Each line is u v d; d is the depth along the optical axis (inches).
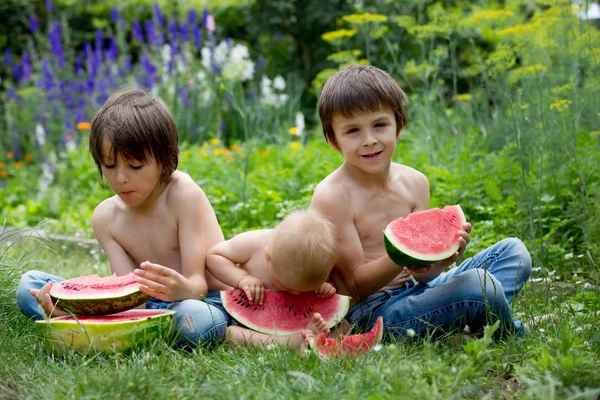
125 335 138.6
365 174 157.1
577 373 117.3
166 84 424.2
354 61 309.4
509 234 220.4
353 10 498.3
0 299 173.9
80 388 115.8
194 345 148.6
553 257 202.5
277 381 118.3
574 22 266.2
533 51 261.1
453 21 286.7
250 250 161.3
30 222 324.8
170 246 163.3
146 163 151.6
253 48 548.7
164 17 542.3
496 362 128.0
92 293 143.6
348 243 155.7
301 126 372.8
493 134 283.7
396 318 150.1
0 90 509.0
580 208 221.8
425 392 109.3
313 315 147.1
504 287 157.2
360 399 110.2
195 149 351.3
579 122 263.7
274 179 285.3
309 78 517.3
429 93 301.4
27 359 138.6
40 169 399.5
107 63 438.9
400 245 140.9
